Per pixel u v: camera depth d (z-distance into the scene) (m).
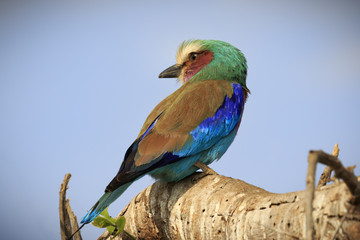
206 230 9.44
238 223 8.45
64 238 11.09
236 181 9.92
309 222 5.28
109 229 10.73
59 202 11.18
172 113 12.62
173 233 10.62
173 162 11.84
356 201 6.15
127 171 11.42
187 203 10.17
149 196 11.48
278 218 7.53
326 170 11.12
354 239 6.20
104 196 10.98
